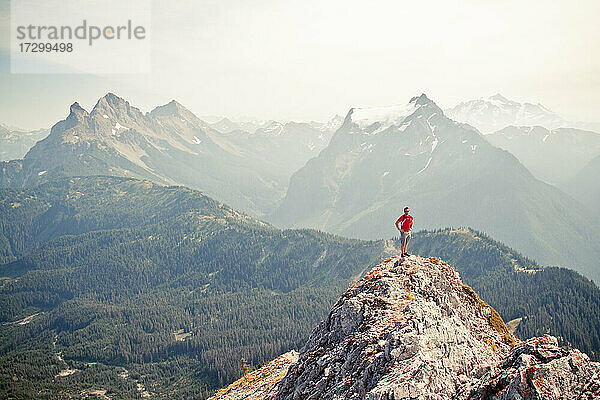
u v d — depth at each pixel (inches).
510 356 1018.1
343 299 1684.3
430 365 1107.3
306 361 1537.9
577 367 942.4
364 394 1162.0
